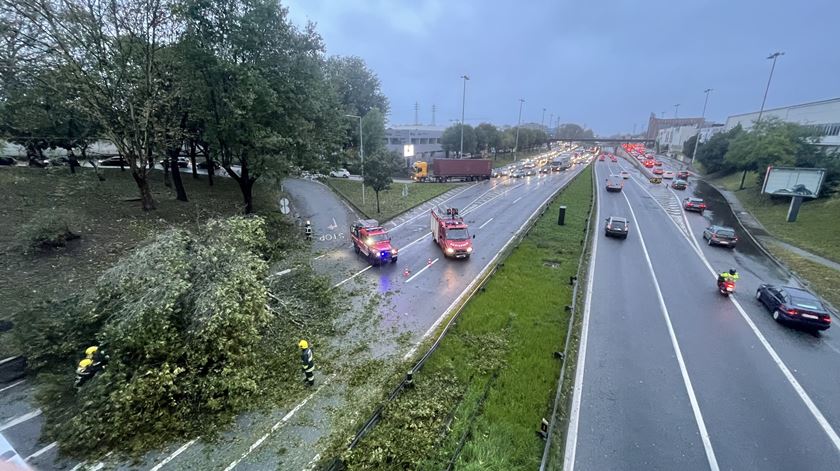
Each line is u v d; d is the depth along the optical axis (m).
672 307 15.86
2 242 15.71
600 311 15.37
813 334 13.83
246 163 24.61
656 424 9.44
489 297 16.05
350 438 8.59
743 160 44.25
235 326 9.77
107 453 8.04
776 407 10.08
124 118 20.55
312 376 10.26
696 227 29.66
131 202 23.81
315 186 45.12
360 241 21.44
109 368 8.79
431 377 10.81
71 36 17.69
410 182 55.62
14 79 18.95
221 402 9.21
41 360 10.05
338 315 14.52
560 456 8.45
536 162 89.06
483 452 8.16
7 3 15.95
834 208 29.86
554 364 11.54
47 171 27.33
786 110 59.00
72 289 13.30
